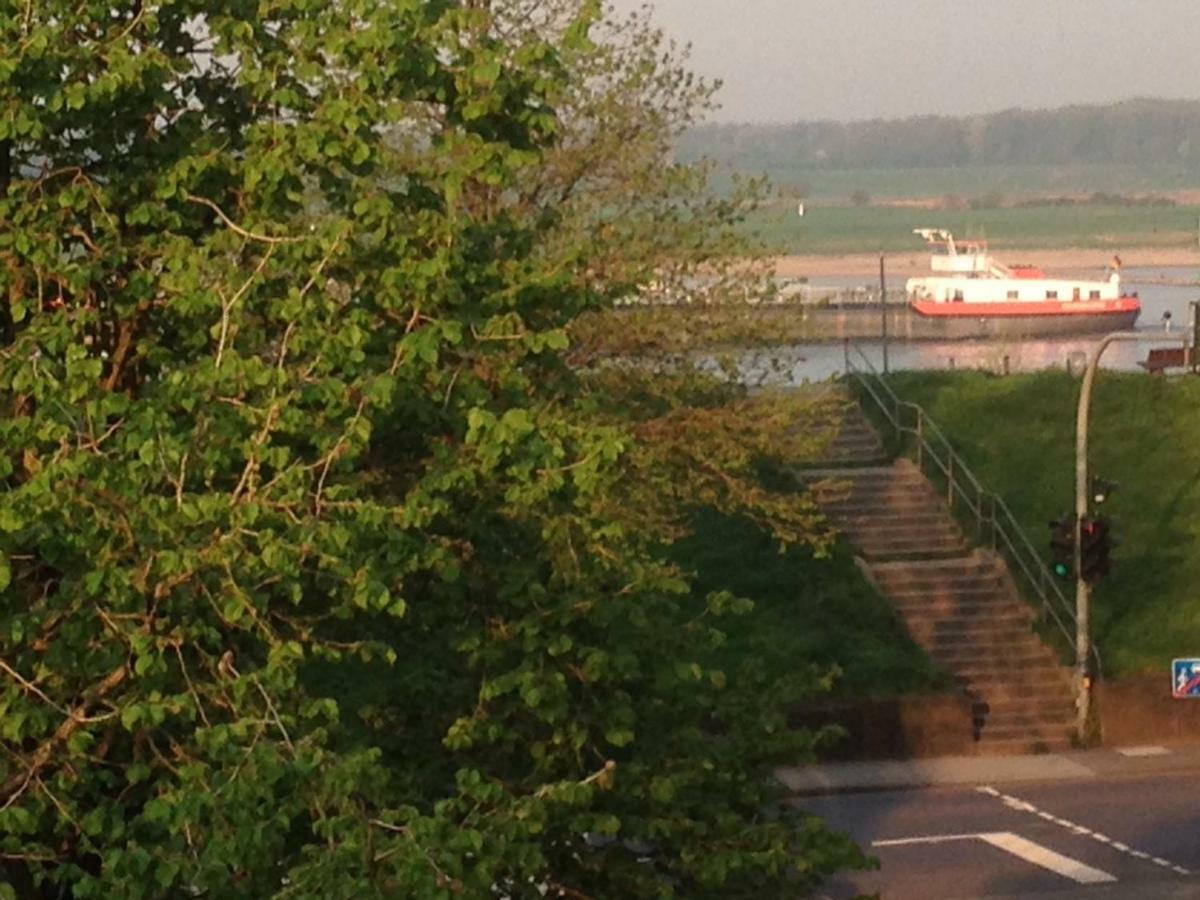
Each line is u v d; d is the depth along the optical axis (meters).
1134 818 30.84
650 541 28.28
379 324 13.13
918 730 35.16
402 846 9.76
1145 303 123.88
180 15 13.37
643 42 29.77
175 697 10.55
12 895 11.34
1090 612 38.16
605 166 29.44
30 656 10.95
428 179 14.62
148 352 12.88
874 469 42.50
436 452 12.66
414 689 13.44
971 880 27.23
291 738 10.64
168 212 12.85
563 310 14.20
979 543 39.97
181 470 10.73
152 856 9.62
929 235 100.69
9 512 10.26
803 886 14.52
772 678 19.17
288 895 9.45
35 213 12.64
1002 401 45.25
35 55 12.21
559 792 11.23
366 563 11.17
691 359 29.88
